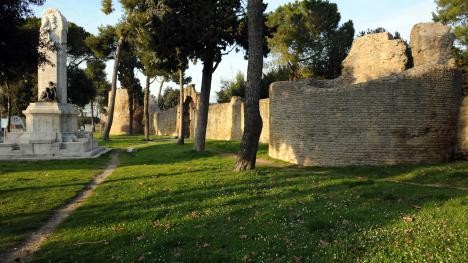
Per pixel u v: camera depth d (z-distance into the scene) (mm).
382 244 6621
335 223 8055
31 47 12781
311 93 18688
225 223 8570
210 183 13375
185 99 54219
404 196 10492
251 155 16172
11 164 19953
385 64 22297
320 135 18344
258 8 15781
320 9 42625
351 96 17578
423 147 16859
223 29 22953
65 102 26469
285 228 7918
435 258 5945
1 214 10172
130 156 25016
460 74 17859
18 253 7527
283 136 20469
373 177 15250
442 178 13922
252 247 6996
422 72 17031
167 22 22578
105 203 11055
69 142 23641
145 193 12148
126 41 41125
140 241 7762
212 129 42281
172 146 31156
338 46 43031
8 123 45719
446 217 8062
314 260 6246
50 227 9211
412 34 20266
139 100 71000
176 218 9180
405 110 16859
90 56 54188
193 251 7000
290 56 43812
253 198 10812
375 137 17109
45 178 15648
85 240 8016
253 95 15984
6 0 11500
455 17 35812
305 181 13289
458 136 17297
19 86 46219
